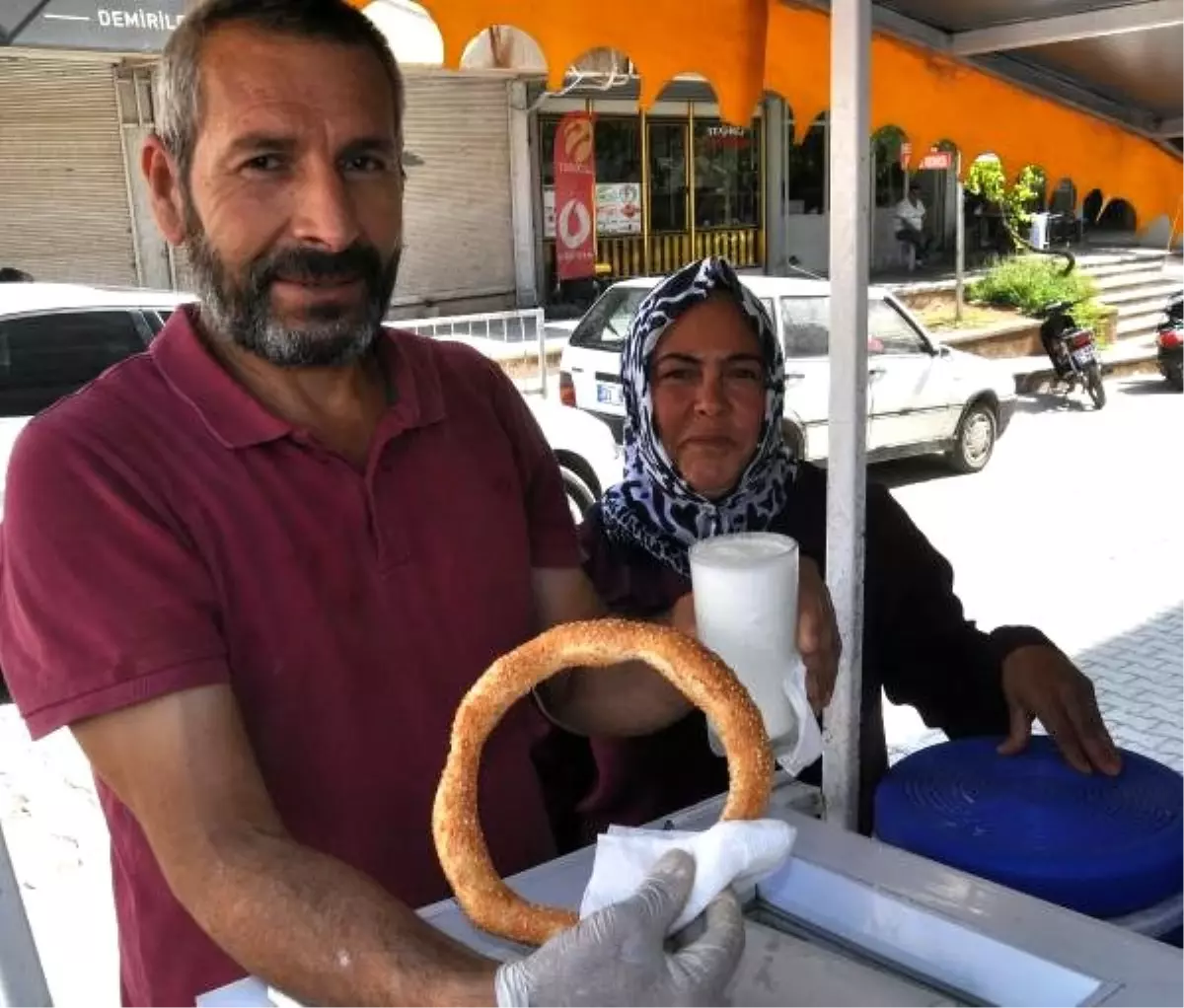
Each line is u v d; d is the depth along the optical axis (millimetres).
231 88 1166
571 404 7988
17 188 10922
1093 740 1448
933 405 8891
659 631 914
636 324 2025
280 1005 927
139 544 1114
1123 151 2957
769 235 17281
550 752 1945
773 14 2328
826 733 1503
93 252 11445
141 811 1029
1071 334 11773
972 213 19672
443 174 13617
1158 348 12672
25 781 4402
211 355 1256
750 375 1975
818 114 2484
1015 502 8320
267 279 1199
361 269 1226
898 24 2225
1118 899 1159
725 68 2219
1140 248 20047
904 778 1396
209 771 1023
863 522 1486
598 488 6883
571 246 14430
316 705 1235
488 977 814
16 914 1295
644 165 15633
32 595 1073
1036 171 3238
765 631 1109
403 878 1291
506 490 1449
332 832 1254
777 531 2037
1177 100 2777
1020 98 2633
